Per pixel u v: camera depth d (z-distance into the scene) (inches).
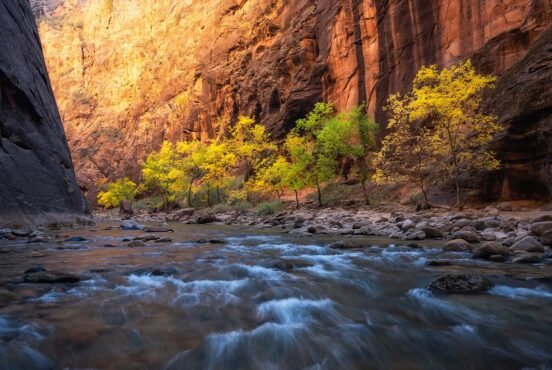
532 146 565.6
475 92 664.4
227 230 591.5
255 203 1221.7
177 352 118.4
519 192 582.6
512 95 613.3
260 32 1700.3
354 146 952.9
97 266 254.1
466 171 652.1
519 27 703.7
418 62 921.5
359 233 466.3
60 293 183.5
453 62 833.5
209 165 1270.9
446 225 455.8
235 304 168.1
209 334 132.6
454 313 158.2
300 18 1459.2
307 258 286.2
